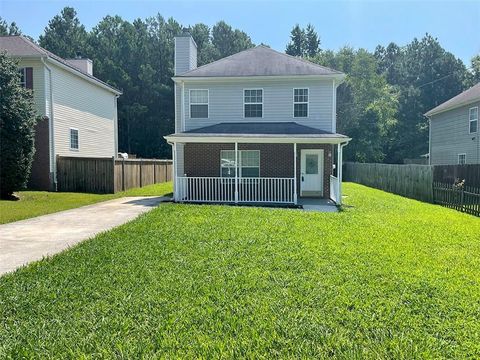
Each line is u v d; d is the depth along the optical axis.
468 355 3.44
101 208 13.13
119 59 48.44
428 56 56.59
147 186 23.06
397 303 4.55
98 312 4.27
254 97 17.27
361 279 5.39
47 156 18.42
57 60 18.78
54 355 3.41
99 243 7.52
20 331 3.84
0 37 19.58
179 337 3.70
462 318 4.18
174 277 5.43
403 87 53.56
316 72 16.80
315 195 16.91
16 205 13.60
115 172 18.75
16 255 6.84
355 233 8.59
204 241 7.64
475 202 12.30
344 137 14.27
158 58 49.22
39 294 4.80
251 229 8.85
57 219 10.73
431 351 3.48
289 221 10.05
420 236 8.44
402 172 20.02
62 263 6.16
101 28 54.28
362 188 24.23
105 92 25.27
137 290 4.92
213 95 17.36
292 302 4.55
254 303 4.52
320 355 3.40
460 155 24.05
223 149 16.59
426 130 48.12
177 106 18.34
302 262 6.20
